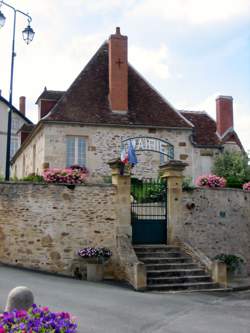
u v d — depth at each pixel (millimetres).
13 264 13289
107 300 10148
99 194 13867
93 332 7656
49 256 13305
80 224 13602
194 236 15117
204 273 13023
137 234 14359
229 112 23797
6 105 34062
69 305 9312
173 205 14539
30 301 6152
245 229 16625
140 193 14727
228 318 9203
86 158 18922
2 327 5078
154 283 12312
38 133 20250
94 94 20141
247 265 16406
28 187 13508
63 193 13617
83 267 13336
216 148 21938
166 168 14844
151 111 20250
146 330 8039
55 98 22234
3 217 13422
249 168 21297
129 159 14211
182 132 20109
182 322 8727
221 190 16062
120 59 20312
